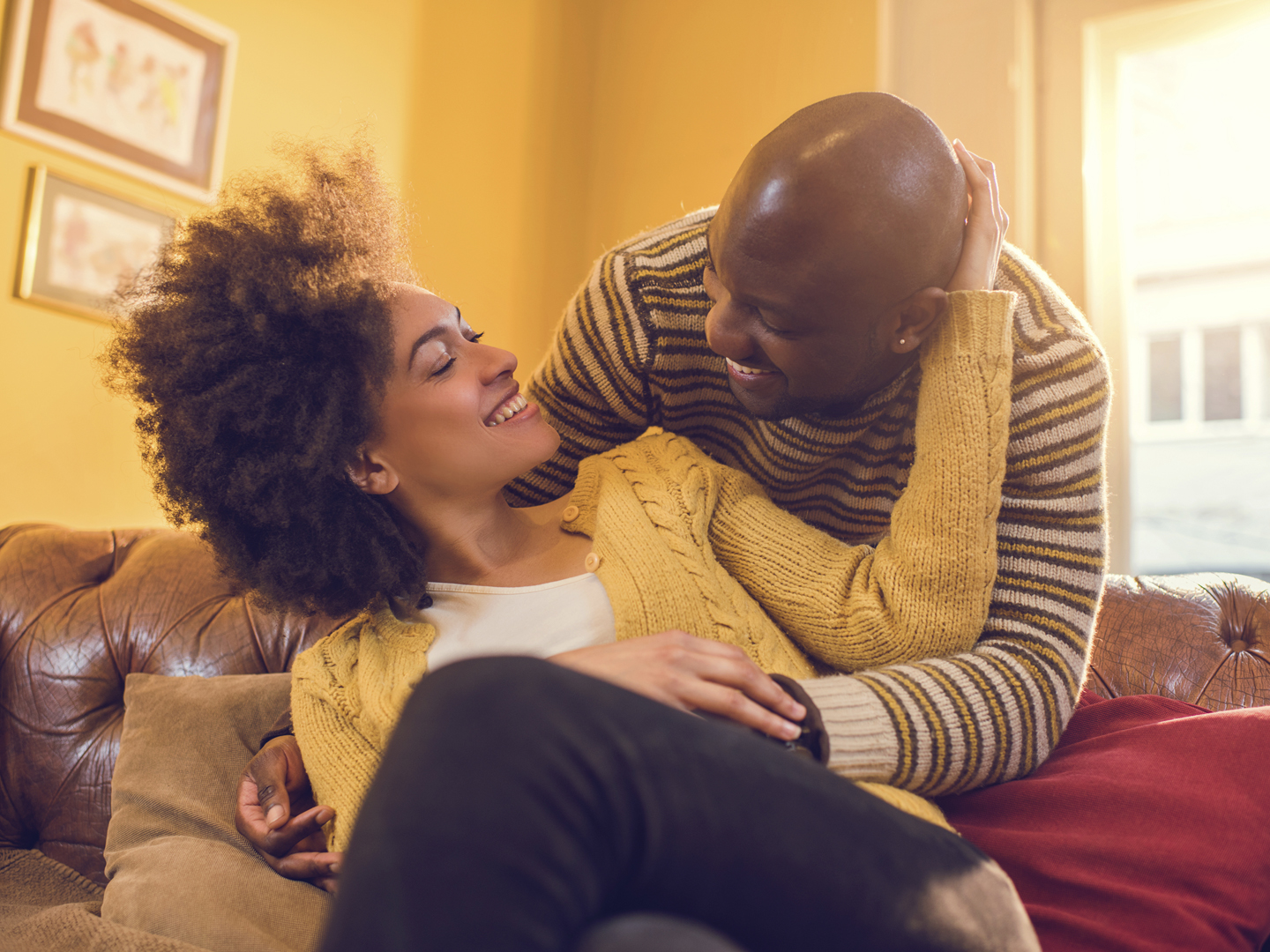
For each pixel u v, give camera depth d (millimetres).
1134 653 1406
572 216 3029
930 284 839
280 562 1079
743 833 536
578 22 3082
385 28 2627
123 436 2168
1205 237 2270
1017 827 882
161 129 2227
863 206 761
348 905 470
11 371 2010
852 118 781
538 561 1113
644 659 806
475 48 2820
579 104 3061
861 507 1097
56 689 1569
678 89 2926
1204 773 882
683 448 1143
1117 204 2297
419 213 2643
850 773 840
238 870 1037
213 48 2309
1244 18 2170
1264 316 2225
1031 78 2352
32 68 2047
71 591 1662
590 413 1193
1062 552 934
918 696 871
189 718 1311
